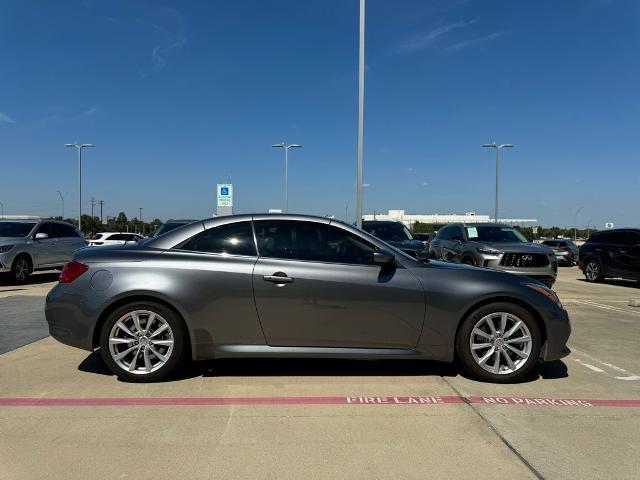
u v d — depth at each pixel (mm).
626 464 3303
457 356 5023
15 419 3938
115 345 4789
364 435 3705
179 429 3775
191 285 4758
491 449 3500
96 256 4918
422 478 3111
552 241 29234
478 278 4934
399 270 4910
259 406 4254
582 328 7699
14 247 13039
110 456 3348
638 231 14789
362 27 14828
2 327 7121
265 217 5113
